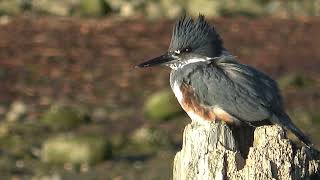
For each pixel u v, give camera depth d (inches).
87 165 595.2
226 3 1110.4
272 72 838.5
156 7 1076.5
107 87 790.5
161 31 975.0
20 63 853.2
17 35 948.6
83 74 824.3
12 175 574.2
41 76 818.2
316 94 763.4
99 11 1061.1
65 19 1031.0
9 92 772.6
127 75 821.2
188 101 379.6
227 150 292.7
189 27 397.4
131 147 630.5
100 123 690.8
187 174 298.8
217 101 367.6
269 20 1045.2
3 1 1099.3
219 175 290.7
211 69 378.0
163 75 819.4
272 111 359.9
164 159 602.5
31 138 652.7
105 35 954.1
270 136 294.4
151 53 892.0
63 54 882.1
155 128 670.5
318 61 873.5
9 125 676.1
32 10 1073.5
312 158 294.4
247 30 992.9
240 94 363.3
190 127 307.1
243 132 323.0
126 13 1067.9
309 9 1107.3
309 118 692.1
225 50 398.6
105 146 605.6
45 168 591.5
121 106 738.2
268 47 925.2
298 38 962.1
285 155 289.1
